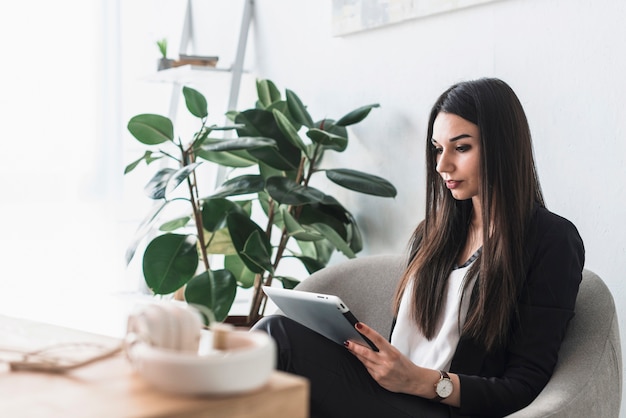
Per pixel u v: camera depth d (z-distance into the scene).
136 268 4.79
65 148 5.09
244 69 3.78
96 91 5.09
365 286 2.20
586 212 2.11
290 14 3.42
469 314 1.77
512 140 1.78
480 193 1.78
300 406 0.98
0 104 4.99
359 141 3.01
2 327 1.42
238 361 0.92
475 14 2.43
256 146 2.71
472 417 1.67
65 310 4.00
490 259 1.74
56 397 0.96
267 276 3.11
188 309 1.06
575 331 1.71
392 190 2.72
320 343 1.71
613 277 2.04
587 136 2.09
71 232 5.07
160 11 4.84
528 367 1.68
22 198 5.03
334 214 2.90
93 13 5.08
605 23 2.03
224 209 2.95
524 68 2.27
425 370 1.63
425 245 1.92
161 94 4.95
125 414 0.88
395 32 2.79
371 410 1.66
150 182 2.76
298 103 2.92
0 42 4.98
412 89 2.72
